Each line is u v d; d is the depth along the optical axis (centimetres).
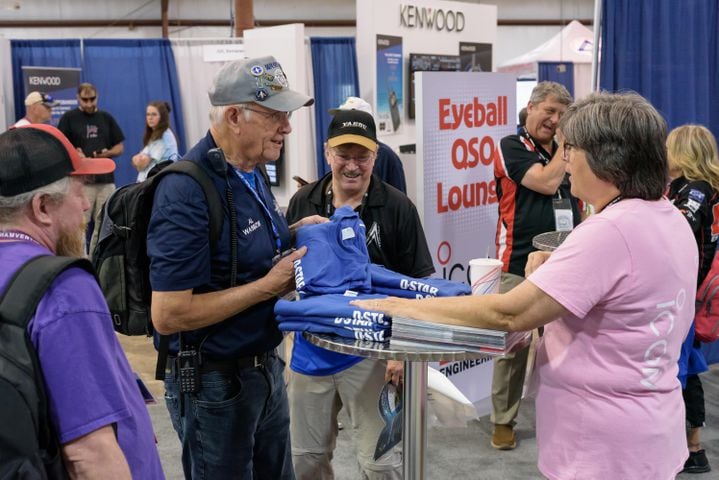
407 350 145
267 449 201
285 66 543
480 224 358
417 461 173
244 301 168
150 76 862
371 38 644
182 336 177
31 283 114
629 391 147
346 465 315
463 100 340
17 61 808
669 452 151
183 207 164
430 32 708
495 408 330
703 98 385
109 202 178
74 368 114
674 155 312
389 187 241
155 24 1239
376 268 189
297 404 230
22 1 1177
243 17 941
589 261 140
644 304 143
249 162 177
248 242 175
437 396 229
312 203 246
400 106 689
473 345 147
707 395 390
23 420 110
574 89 1058
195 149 175
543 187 306
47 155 123
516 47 1434
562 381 153
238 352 178
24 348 112
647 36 366
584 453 151
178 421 188
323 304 158
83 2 1203
